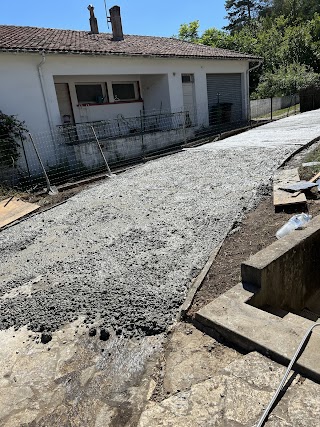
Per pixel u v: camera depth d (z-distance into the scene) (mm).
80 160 10883
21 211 6875
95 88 13414
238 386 2070
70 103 12688
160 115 14477
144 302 3129
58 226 5727
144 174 8344
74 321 3035
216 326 2557
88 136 12609
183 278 3479
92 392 2297
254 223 4586
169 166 8734
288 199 4906
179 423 1905
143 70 13453
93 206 6480
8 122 9727
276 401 1918
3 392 2385
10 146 9688
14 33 12219
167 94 14516
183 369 2318
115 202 6500
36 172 10562
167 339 2668
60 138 11297
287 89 23203
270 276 3098
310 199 4984
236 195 5711
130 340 2729
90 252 4477
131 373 2406
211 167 7867
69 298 3377
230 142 10703
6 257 4812
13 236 5605
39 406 2242
